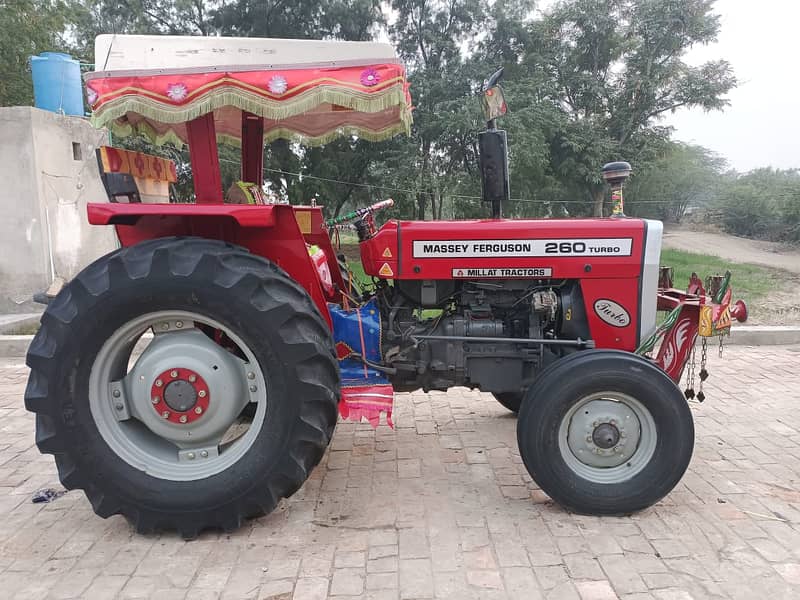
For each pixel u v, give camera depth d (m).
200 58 2.58
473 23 18.66
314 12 16.89
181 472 2.59
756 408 4.18
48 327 2.48
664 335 3.15
